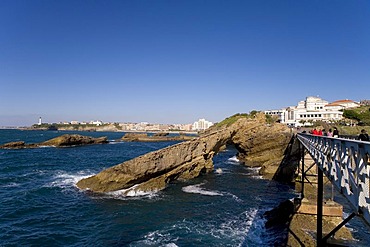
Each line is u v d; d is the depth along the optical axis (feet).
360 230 61.16
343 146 27.22
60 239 58.54
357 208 22.40
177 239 58.39
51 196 89.61
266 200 89.35
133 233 61.67
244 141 177.37
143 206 81.51
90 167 153.07
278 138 158.30
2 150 249.14
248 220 69.51
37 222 67.62
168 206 81.87
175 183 114.21
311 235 54.60
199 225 66.23
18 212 73.92
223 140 152.46
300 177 106.42
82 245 55.93
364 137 44.21
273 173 127.75
